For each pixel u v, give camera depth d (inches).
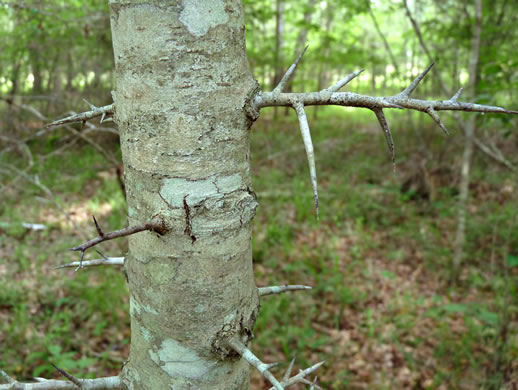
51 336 130.1
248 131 33.9
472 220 201.6
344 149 352.5
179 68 30.0
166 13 29.4
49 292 155.9
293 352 136.9
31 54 237.5
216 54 30.5
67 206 232.1
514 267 176.1
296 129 421.1
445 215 211.3
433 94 275.9
